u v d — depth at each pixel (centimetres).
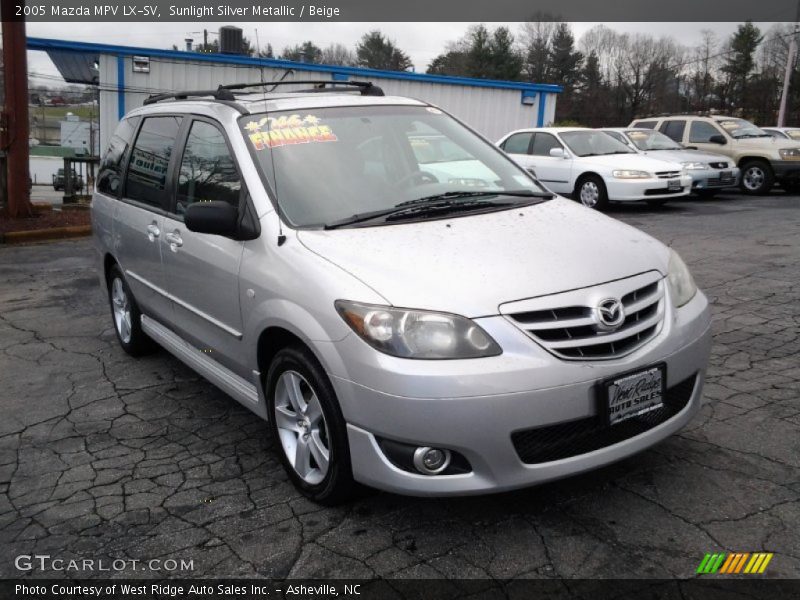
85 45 1603
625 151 1373
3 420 430
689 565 267
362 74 1920
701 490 316
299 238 323
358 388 276
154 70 1672
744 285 687
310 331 293
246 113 387
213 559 284
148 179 472
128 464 368
